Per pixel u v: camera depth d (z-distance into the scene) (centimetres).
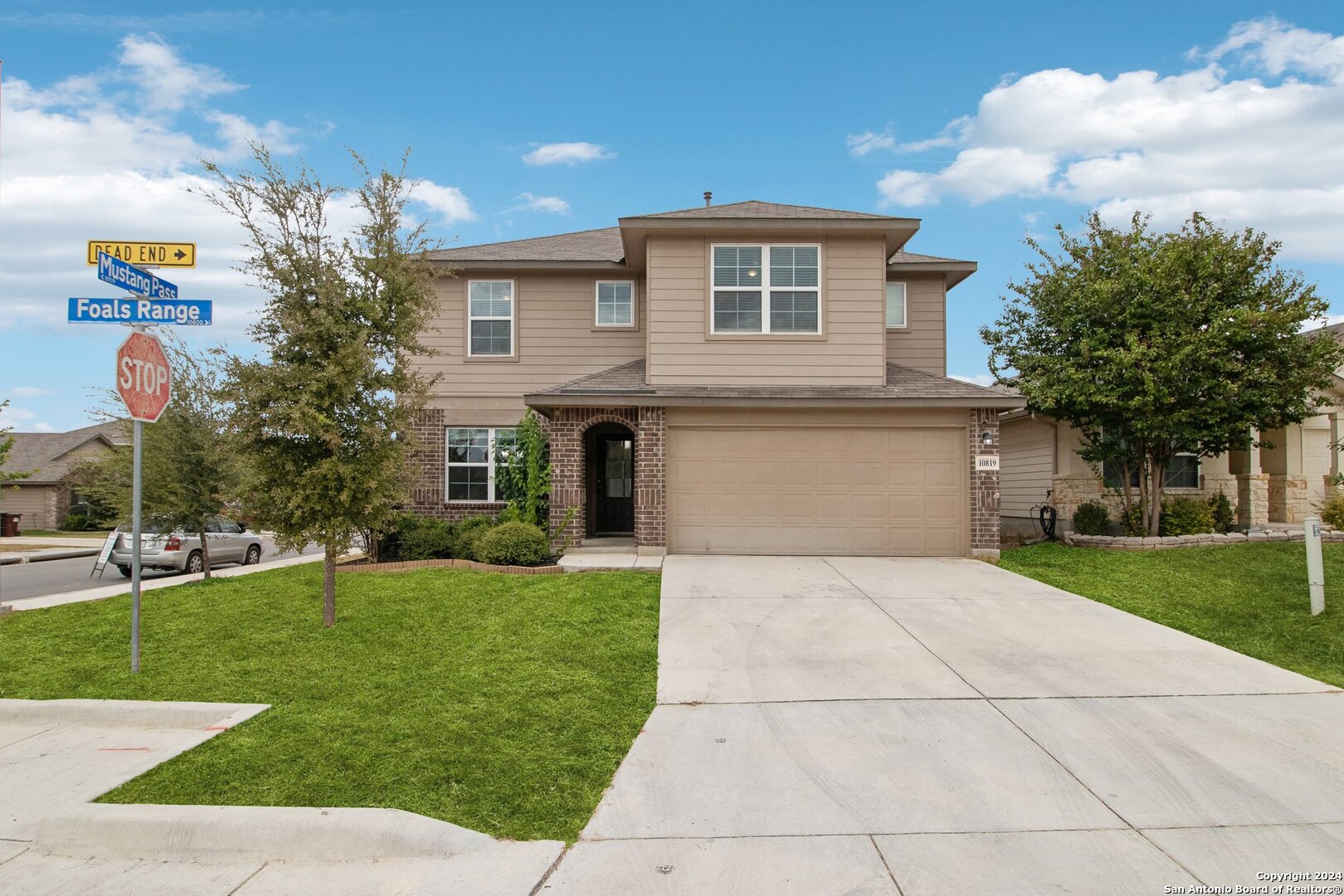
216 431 1247
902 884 362
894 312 1614
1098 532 1401
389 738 531
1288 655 756
